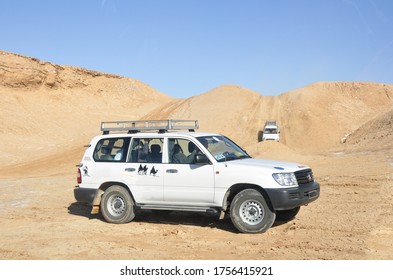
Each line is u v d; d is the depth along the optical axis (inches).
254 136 2220.7
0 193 555.8
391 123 1370.6
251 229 315.9
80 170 378.0
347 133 2314.2
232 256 264.7
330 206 403.5
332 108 2783.0
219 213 362.3
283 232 318.0
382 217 351.3
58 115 3046.3
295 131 2331.4
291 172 317.4
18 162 1523.1
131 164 358.9
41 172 1122.0
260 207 315.6
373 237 294.7
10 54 3272.6
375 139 1250.6
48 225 362.0
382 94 3179.1
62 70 3619.6
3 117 2541.8
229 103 2874.0
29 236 325.7
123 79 4168.3
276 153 1111.6
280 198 306.2
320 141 2192.4
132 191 355.6
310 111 2632.9
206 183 330.0
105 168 367.2
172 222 366.3
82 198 374.0
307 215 369.7
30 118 2733.8
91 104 3553.2
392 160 759.7
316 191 335.3
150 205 351.3
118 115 3430.1
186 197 337.1
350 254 258.8
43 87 3344.0
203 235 319.0
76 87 3676.2
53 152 1754.4
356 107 2910.9
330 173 651.5
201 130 2358.5
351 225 328.8
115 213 365.4
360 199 430.0
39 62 3410.4
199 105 2915.8
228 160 340.8
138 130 368.8
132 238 315.3
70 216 400.8
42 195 532.7
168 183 342.6
